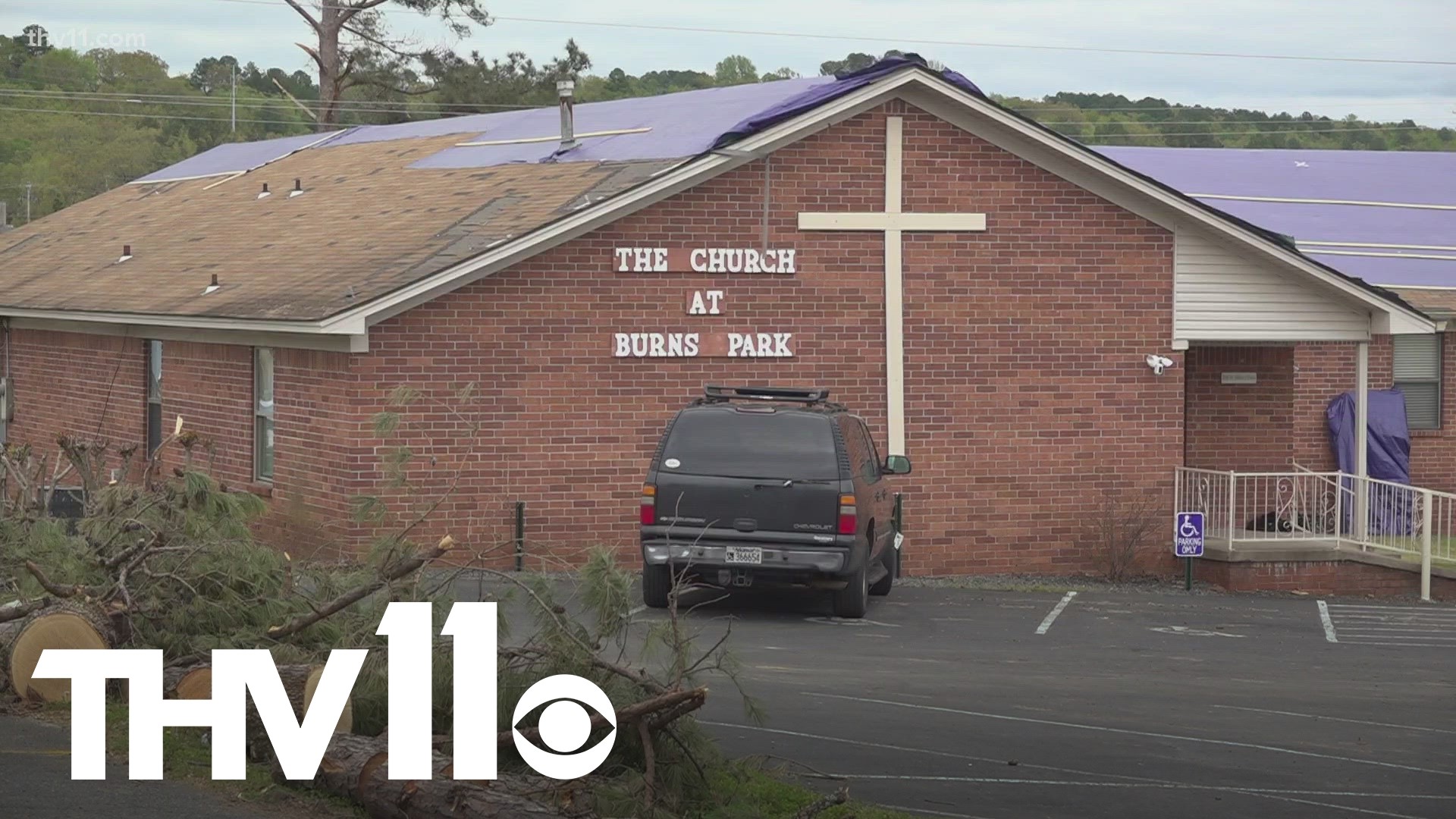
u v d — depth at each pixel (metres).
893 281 22.06
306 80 102.00
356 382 19.89
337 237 23.78
